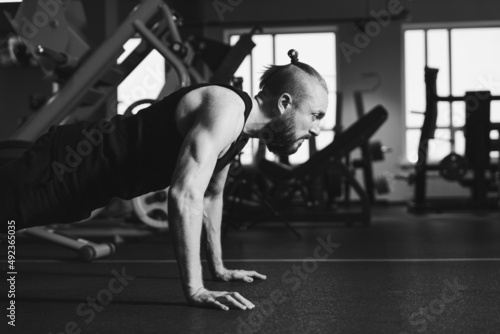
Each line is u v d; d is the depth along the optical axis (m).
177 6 9.38
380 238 3.67
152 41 3.12
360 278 2.02
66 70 3.23
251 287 1.84
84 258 2.64
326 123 10.02
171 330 1.28
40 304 1.62
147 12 3.12
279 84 1.58
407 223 5.11
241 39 3.61
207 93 1.52
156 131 1.54
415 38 10.13
